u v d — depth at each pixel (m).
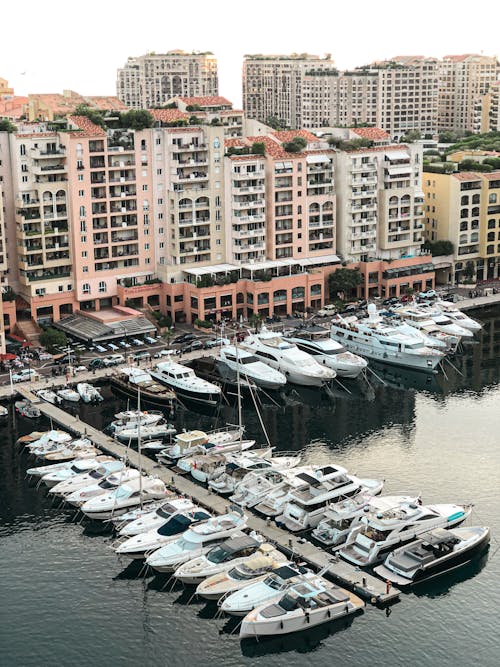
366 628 93.94
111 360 172.00
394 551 103.81
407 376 175.12
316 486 115.44
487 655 89.62
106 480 121.75
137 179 196.00
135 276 198.88
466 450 136.50
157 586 101.62
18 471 130.25
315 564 103.50
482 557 106.75
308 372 165.00
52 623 95.19
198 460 126.25
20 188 185.38
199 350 181.25
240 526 108.12
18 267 191.50
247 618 91.88
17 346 180.00
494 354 187.38
